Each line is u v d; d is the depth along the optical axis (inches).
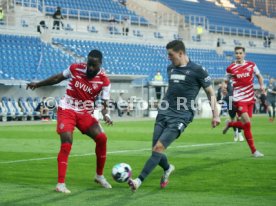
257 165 612.7
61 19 2075.5
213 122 456.4
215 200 408.5
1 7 1967.3
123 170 410.0
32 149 808.9
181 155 719.7
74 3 2340.1
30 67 1814.7
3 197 421.1
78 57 2006.6
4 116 1601.9
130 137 1031.0
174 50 454.3
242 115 712.4
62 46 2021.4
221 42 2723.9
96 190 453.4
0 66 1747.0
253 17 3233.3
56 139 987.9
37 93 1711.4
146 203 396.5
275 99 1630.2
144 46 2311.8
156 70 2219.5
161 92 1947.6
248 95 722.8
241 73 726.5
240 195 429.4
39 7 2174.0
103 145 470.3
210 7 3093.0
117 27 2377.0
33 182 497.4
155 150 431.5
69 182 496.4
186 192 442.9
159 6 2751.0
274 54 2878.9
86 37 2130.9
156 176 529.3
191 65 455.5
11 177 528.1
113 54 2150.6
